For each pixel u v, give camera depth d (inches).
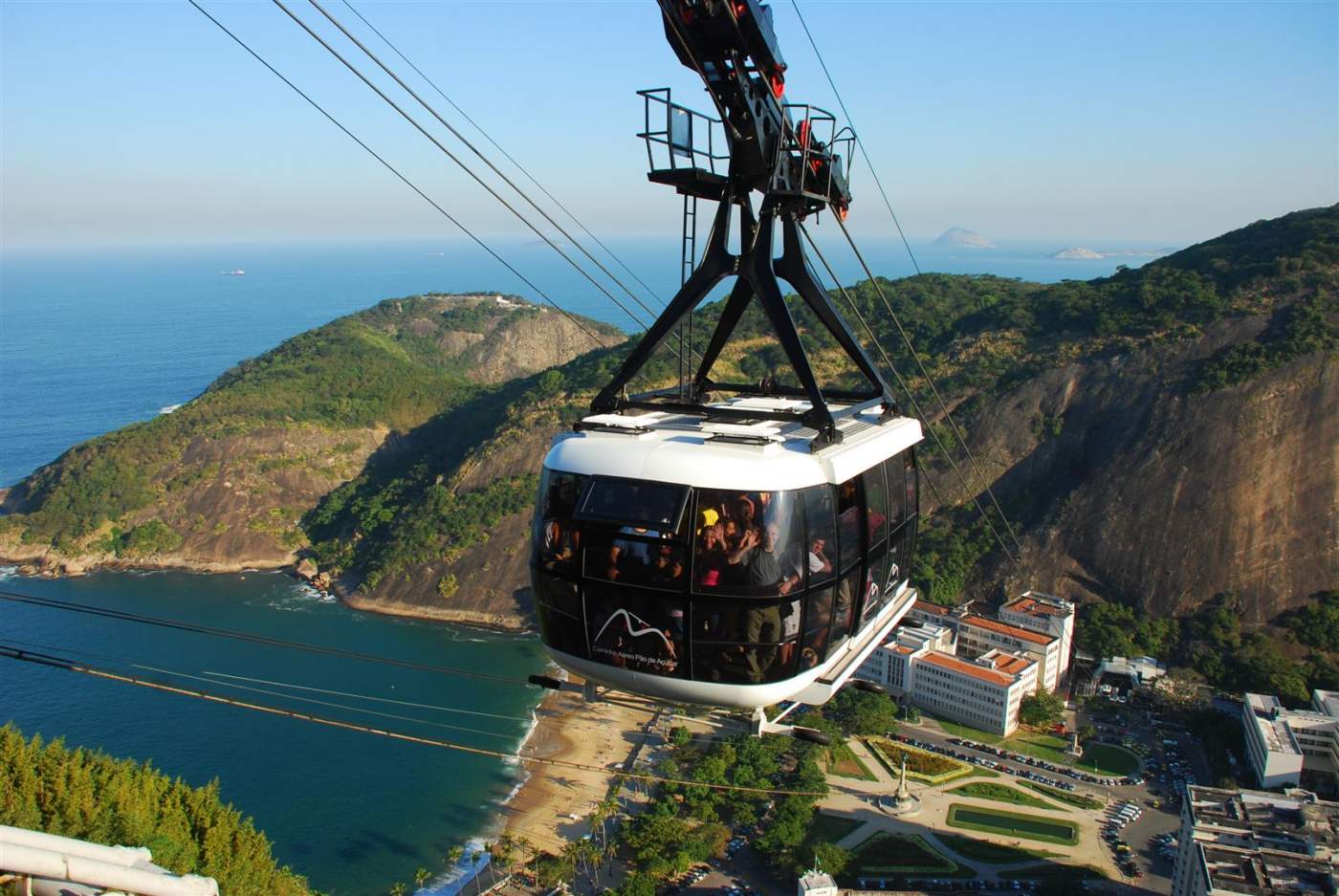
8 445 7593.5
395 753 2970.0
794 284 566.3
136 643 3924.7
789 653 471.2
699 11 511.5
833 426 512.4
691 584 454.0
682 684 473.4
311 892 1724.9
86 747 2960.1
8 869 410.3
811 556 471.5
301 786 2773.1
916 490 623.2
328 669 3703.3
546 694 3464.6
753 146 539.8
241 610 4510.3
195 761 2893.7
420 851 2477.9
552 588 491.5
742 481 452.1
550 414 5398.6
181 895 443.5
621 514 458.6
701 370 657.6
